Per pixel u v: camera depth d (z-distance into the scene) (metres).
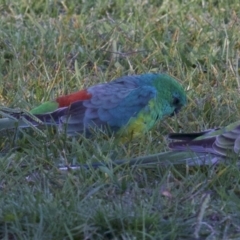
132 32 13.20
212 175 8.70
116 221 7.73
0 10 14.31
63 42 12.78
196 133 9.01
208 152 8.78
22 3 14.38
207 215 7.97
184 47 12.78
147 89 9.66
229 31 13.12
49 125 9.61
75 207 7.90
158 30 13.26
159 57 12.36
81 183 8.57
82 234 7.63
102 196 8.38
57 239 7.54
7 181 8.70
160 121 10.20
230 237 7.69
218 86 11.37
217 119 10.38
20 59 12.14
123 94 9.62
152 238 7.51
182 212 7.98
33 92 11.16
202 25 13.41
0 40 12.90
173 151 8.87
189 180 8.62
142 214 7.69
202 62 12.36
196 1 14.51
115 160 9.03
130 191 8.57
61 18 13.78
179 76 11.74
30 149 9.48
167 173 8.66
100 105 9.58
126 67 12.26
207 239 7.64
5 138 9.73
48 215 7.75
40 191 8.25
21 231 7.64
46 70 11.55
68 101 9.70
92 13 14.05
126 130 9.57
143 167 8.90
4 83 11.30
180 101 10.03
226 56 12.27
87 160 8.96
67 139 9.54
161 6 14.23
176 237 7.65
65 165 9.02
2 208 7.95
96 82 11.47
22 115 9.62
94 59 12.34
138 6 14.24
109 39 12.94
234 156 8.69
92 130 9.48
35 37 12.92
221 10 14.04
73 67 12.23
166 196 8.27
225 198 8.19
